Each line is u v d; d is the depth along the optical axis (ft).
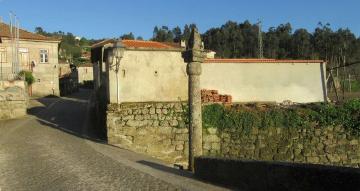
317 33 261.65
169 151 69.56
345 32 249.14
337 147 73.05
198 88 46.65
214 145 70.74
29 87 169.27
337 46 233.76
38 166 50.83
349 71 164.76
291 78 86.79
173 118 69.92
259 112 72.28
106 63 75.25
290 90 86.63
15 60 157.79
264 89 85.46
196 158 43.78
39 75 177.47
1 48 164.14
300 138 72.64
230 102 77.05
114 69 71.05
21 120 97.81
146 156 61.26
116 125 68.95
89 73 259.39
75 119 98.48
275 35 286.87
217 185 39.81
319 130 73.10
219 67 83.71
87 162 52.44
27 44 175.63
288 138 72.33
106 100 75.41
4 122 94.94
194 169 44.09
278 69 86.22
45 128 85.46
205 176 42.32
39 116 104.68
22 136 75.61
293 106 75.41
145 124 69.41
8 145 67.05
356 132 73.31
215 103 71.97
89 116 102.78
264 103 78.74
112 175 44.91
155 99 72.90
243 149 71.26
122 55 70.33
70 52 400.47
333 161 72.90
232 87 84.02
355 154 73.36
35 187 41.04
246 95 84.74
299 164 31.91
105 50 77.82
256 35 294.05
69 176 44.93
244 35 301.22
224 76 83.87
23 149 63.16
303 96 87.04
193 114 46.62
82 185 40.88
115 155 58.44
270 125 72.18
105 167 49.26
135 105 69.51
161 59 73.26
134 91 71.97
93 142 69.56
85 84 244.83
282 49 278.46
